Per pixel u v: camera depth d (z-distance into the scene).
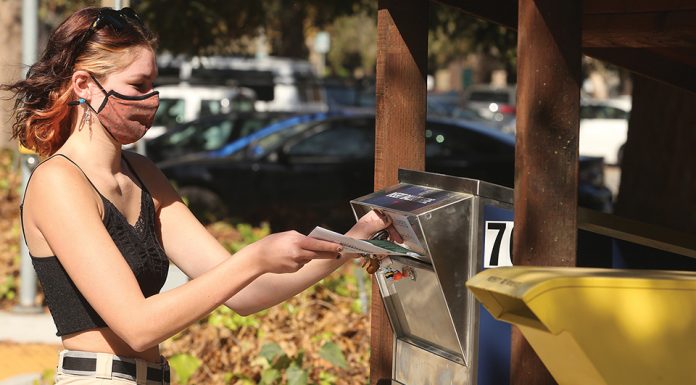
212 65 23.66
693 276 2.39
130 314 2.57
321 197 12.95
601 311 2.30
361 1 12.06
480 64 47.19
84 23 2.79
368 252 2.71
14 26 18.27
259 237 11.00
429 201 2.93
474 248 2.86
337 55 49.41
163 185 3.10
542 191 2.73
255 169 12.84
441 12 12.30
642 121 7.46
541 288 2.27
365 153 13.03
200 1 10.76
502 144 13.00
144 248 2.83
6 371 6.56
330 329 7.06
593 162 13.42
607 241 3.36
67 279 2.73
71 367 2.76
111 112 2.79
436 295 2.95
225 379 6.02
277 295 3.10
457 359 2.97
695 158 7.12
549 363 2.51
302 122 13.22
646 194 7.43
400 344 3.26
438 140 13.02
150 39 2.89
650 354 2.31
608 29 3.49
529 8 2.71
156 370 2.86
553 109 2.72
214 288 2.58
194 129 14.38
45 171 2.72
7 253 9.65
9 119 3.14
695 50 4.14
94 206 2.71
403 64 3.53
